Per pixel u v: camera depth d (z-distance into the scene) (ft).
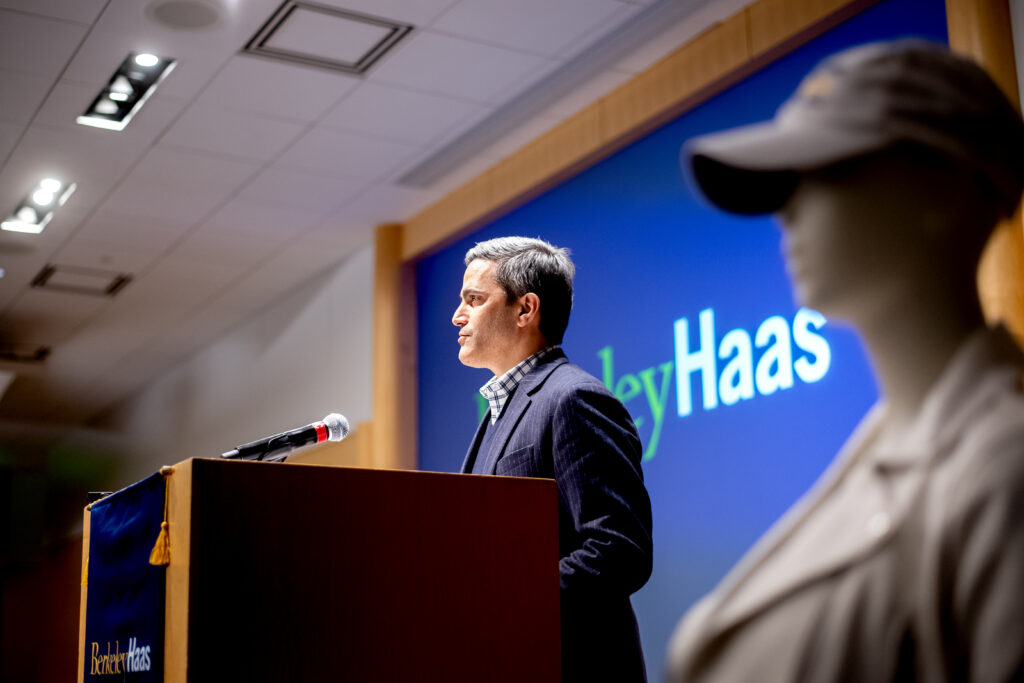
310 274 25.81
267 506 4.25
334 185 20.88
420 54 16.33
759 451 14.08
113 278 25.71
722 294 15.07
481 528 4.71
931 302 2.49
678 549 15.15
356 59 16.42
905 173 2.52
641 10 15.16
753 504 14.06
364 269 23.90
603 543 5.42
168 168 19.97
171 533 4.25
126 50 16.03
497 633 4.63
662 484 15.61
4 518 45.21
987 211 2.54
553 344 6.97
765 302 14.34
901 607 2.31
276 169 20.12
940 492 2.33
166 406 33.88
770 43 14.48
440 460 20.97
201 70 16.65
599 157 17.71
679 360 15.66
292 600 4.21
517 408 6.31
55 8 14.80
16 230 22.61
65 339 30.32
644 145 16.92
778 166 2.56
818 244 2.57
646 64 16.52
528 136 18.86
